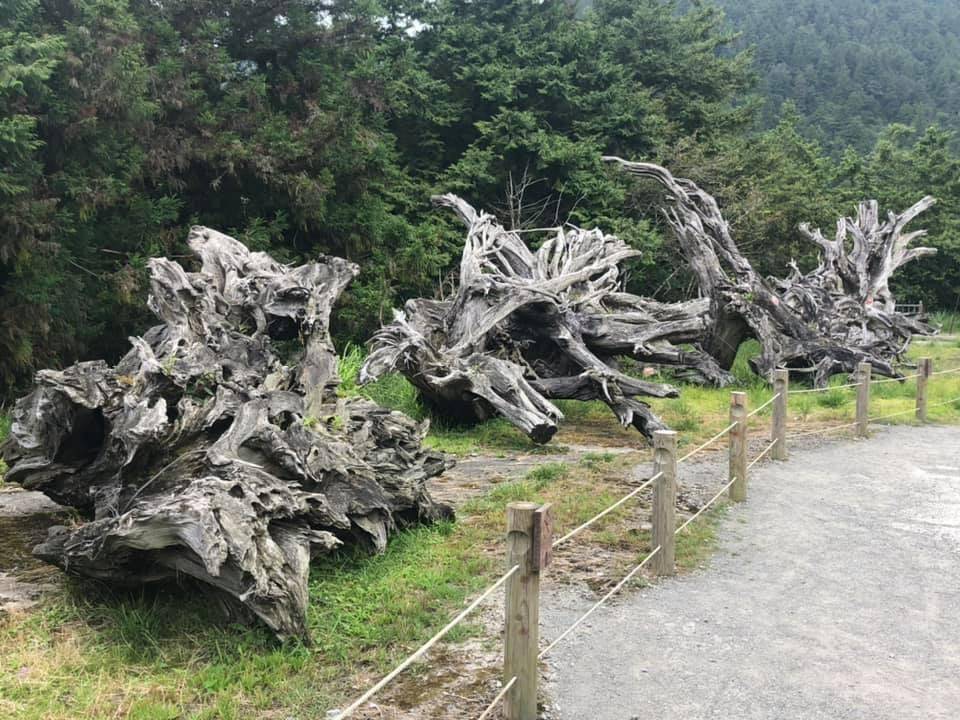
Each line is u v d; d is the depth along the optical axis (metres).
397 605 5.35
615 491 8.38
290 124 18.67
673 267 25.89
